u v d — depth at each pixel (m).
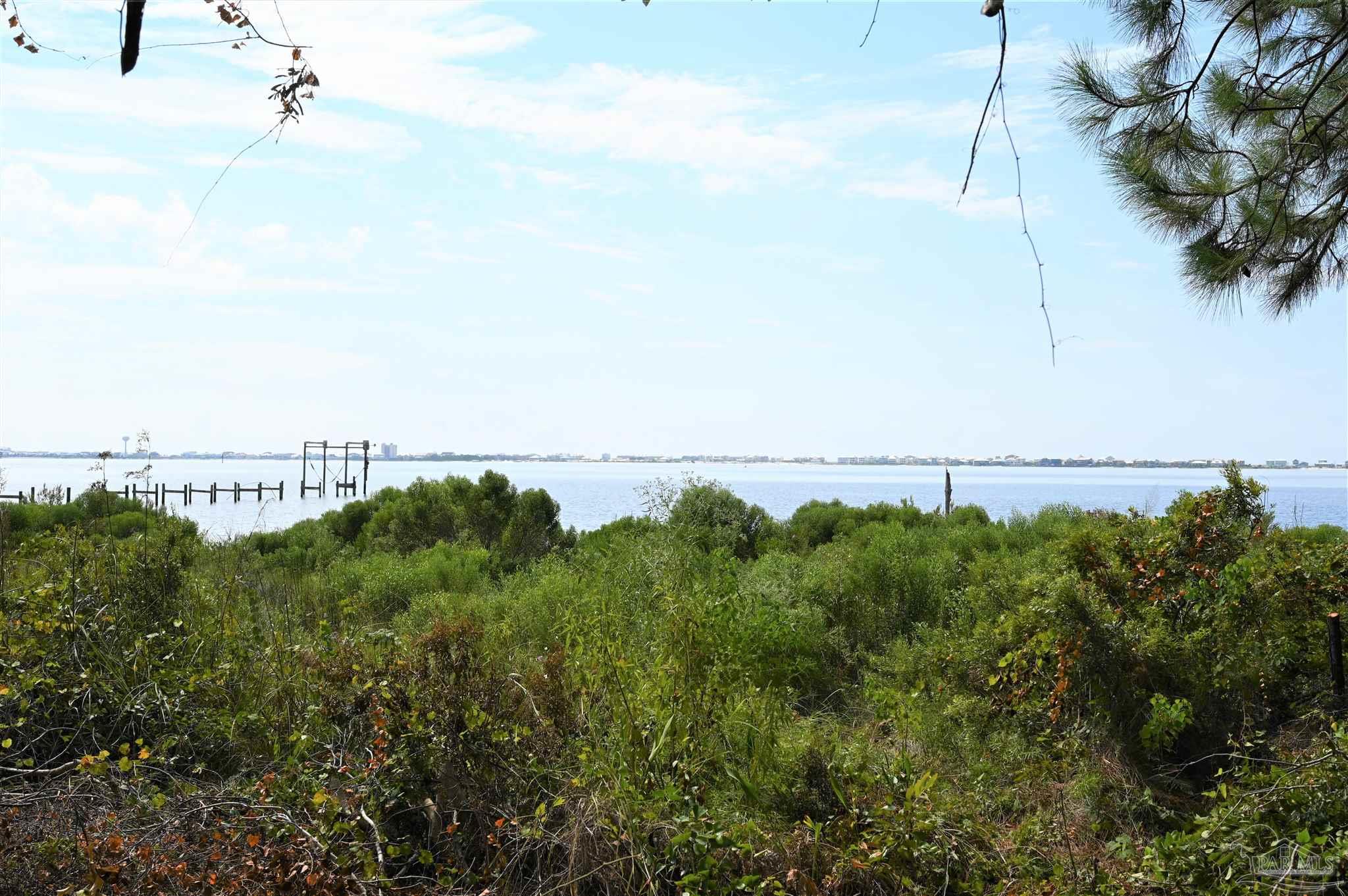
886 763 5.00
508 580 11.15
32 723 4.92
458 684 4.84
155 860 3.76
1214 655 5.61
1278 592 5.68
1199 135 5.16
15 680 4.99
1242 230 5.42
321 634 5.75
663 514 12.37
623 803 4.16
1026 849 4.26
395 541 16.09
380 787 4.38
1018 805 4.84
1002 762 5.33
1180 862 3.69
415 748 4.56
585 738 4.78
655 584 7.07
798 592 8.76
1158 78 4.93
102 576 6.15
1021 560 9.01
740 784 4.53
